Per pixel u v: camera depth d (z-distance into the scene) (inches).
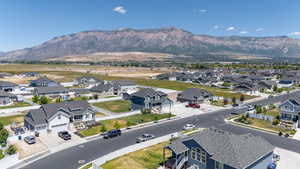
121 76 6899.6
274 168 1347.2
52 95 3678.6
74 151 1635.1
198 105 3083.2
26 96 3698.3
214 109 3006.9
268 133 2038.6
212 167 1239.5
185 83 5516.7
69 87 4731.8
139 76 6948.8
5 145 1681.8
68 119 2142.0
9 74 6491.1
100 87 4160.9
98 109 2952.8
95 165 1360.7
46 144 1765.5
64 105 2284.7
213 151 1235.2
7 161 1401.3
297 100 2255.2
